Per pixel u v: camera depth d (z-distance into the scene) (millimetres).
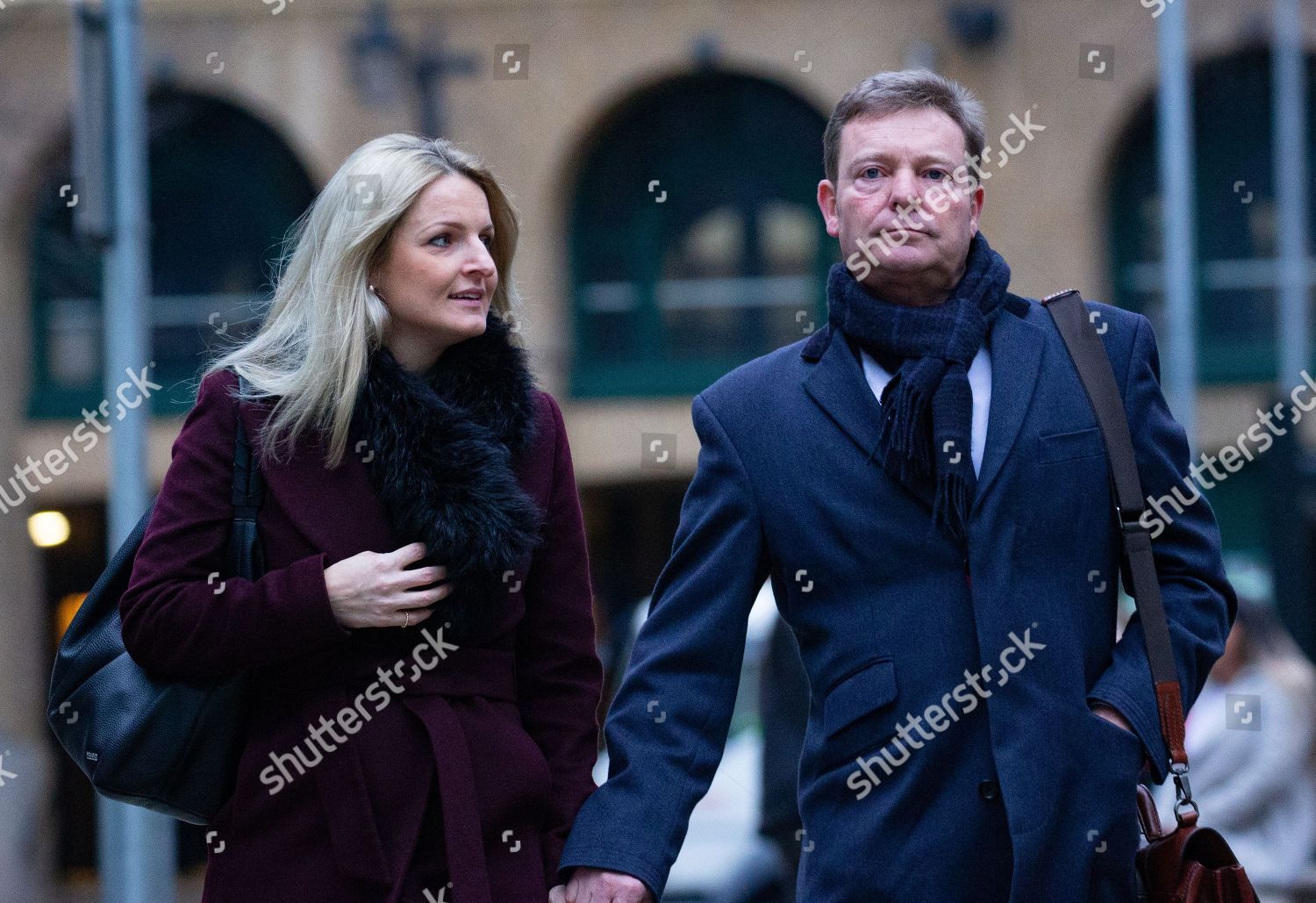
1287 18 50938
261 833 11945
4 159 54688
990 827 11656
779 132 54812
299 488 12109
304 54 54375
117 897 23625
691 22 53969
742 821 29734
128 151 24297
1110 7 51625
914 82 12414
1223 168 53719
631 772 12422
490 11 54438
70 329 55750
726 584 12523
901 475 12016
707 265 55344
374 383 12062
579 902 12234
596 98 54312
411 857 11750
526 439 12578
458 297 12336
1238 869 11492
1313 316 53844
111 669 12102
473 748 12023
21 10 54469
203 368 14086
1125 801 11523
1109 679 11734
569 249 55438
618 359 55750
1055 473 11945
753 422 12578
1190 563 12164
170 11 54250
